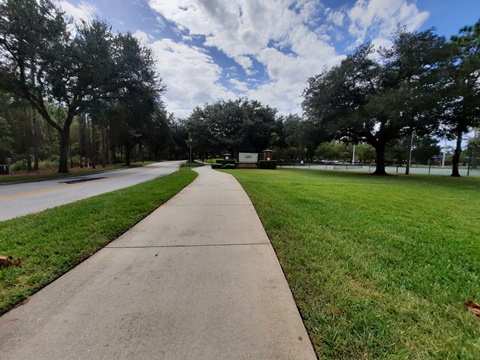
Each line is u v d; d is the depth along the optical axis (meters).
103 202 5.90
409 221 4.60
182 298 2.07
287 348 1.55
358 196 7.53
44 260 2.73
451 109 15.58
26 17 13.28
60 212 4.89
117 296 2.09
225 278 2.42
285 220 4.50
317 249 3.15
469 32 14.73
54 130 34.31
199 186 9.63
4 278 2.31
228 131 40.94
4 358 1.44
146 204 5.75
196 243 3.40
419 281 2.36
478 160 21.81
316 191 8.48
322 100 18.50
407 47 15.59
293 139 25.47
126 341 1.58
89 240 3.36
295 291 2.18
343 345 1.57
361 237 3.64
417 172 27.09
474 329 1.69
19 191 9.02
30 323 1.74
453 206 6.14
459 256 2.98
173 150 70.75
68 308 1.91
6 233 3.59
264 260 2.85
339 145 64.62
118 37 18.05
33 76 14.95
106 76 16.98
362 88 18.34
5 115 25.67
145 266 2.68
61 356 1.46
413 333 1.66
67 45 14.88
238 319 1.81
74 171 19.92
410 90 14.02
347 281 2.35
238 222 4.45
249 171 22.41
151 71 20.11
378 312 1.88
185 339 1.61
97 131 34.91
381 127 19.59
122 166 30.64
